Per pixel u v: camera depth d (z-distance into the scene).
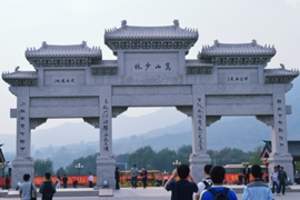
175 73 55.69
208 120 56.50
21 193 22.38
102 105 54.91
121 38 54.81
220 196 12.92
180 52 55.84
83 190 50.25
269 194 13.85
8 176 60.75
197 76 55.81
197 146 54.78
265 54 55.69
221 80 56.06
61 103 55.06
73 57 54.78
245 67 56.34
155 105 55.28
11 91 54.75
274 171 49.16
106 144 54.34
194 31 55.38
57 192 49.16
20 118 54.50
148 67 55.56
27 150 54.12
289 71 55.97
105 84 55.16
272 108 56.12
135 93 55.38
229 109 55.78
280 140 55.62
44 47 55.50
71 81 55.25
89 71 55.41
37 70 55.19
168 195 45.59
